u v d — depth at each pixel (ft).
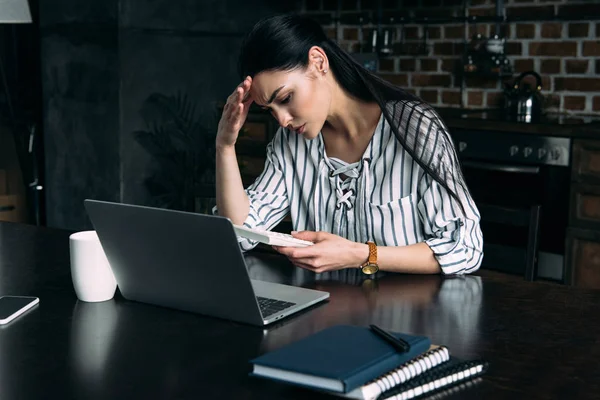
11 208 16.05
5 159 15.94
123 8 15.03
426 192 6.55
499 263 13.37
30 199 16.33
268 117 15.52
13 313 5.09
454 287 5.69
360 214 6.83
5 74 15.78
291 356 3.99
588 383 4.03
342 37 17.21
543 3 14.66
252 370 4.21
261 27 6.05
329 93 6.36
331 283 5.80
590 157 12.21
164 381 4.09
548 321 4.96
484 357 4.37
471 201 6.50
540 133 12.69
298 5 17.75
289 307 5.13
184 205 16.22
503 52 14.94
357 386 3.75
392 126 6.33
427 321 4.95
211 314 5.08
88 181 15.88
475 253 6.31
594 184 12.22
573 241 12.55
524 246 13.28
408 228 6.73
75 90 15.72
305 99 6.10
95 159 15.71
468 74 15.40
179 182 16.24
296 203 7.16
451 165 6.45
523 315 5.07
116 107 15.29
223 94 17.13
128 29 15.19
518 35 15.03
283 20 6.07
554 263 13.03
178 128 16.28
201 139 16.63
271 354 4.04
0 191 15.93
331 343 4.15
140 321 5.02
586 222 12.39
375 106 6.61
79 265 5.36
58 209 16.35
